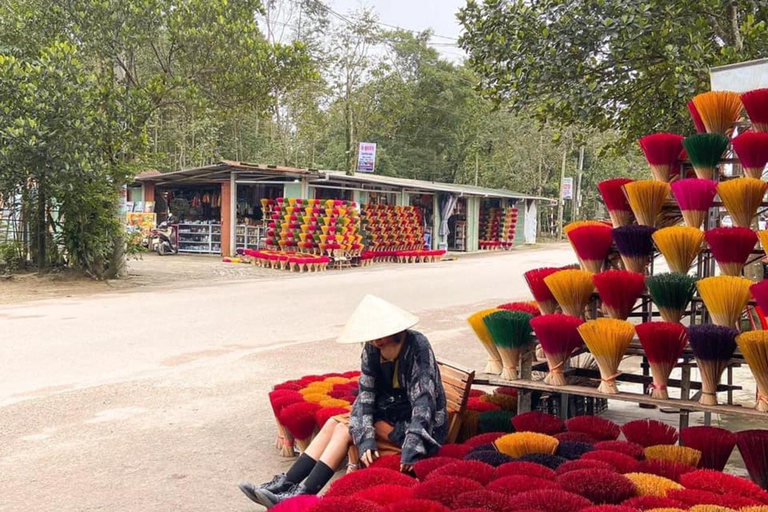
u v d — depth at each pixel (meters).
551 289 3.74
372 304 3.59
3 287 13.89
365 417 3.49
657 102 8.87
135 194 23.61
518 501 2.47
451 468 2.87
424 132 35.84
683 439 3.37
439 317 10.67
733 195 3.55
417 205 25.95
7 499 3.90
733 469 4.20
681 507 2.47
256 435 5.09
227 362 7.39
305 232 18.97
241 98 15.95
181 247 23.33
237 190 22.81
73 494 3.97
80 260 15.25
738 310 3.27
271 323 9.87
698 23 7.35
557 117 9.33
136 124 14.55
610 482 2.62
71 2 14.09
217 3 14.67
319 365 7.28
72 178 13.21
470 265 21.20
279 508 2.83
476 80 34.38
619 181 4.05
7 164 12.66
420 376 3.46
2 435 5.04
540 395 4.39
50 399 5.96
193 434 5.10
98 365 7.22
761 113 3.91
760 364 3.02
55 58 12.84
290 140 32.41
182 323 9.78
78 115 12.89
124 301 12.09
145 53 16.66
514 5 8.30
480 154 39.19
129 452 4.70
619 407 6.03
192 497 3.95
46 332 9.01
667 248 3.56
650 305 4.10
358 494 2.69
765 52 7.18
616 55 7.49
